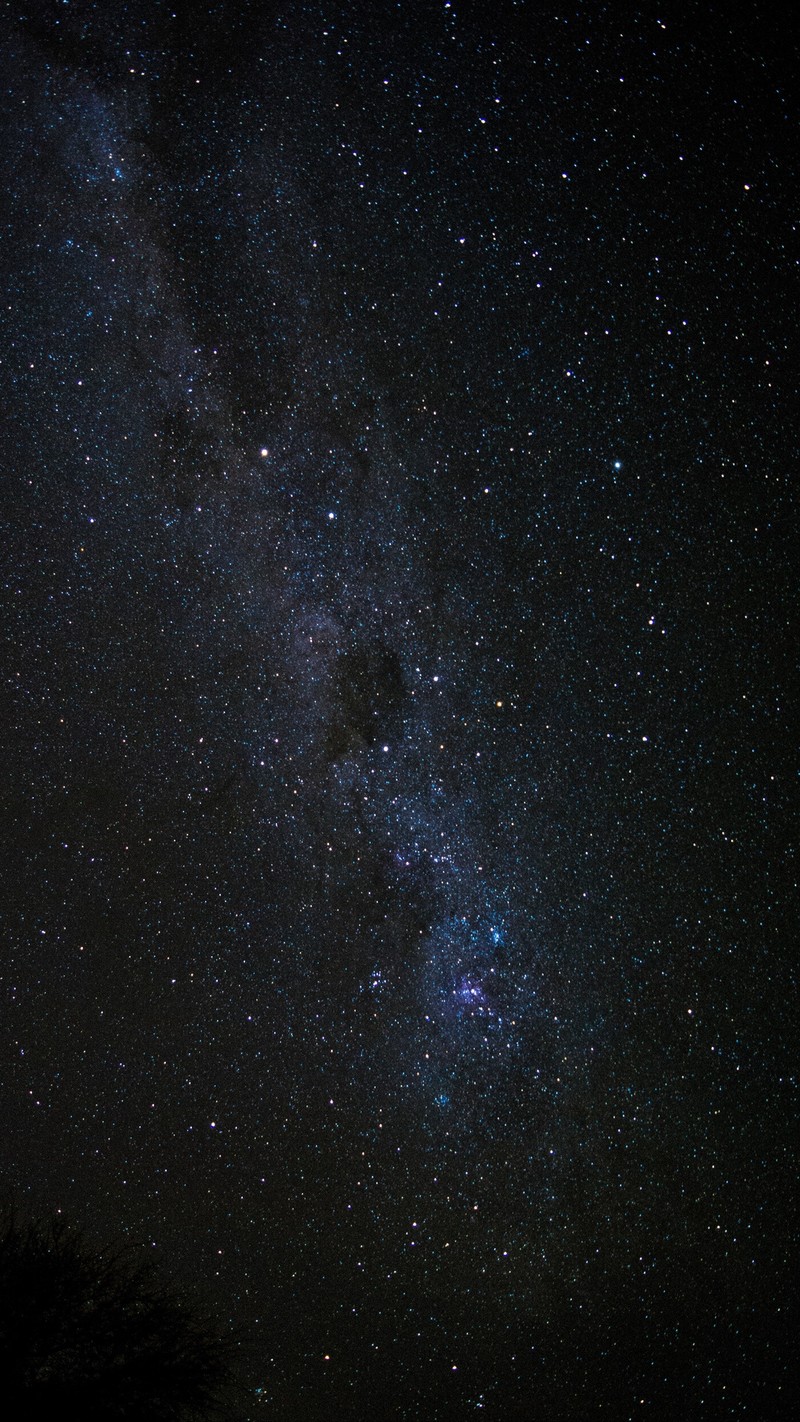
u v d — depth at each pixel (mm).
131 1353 1990
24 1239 2105
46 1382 1918
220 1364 2066
